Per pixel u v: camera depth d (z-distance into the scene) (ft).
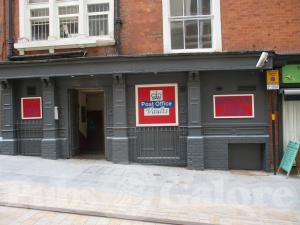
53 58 33.50
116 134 32.48
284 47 31.45
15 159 32.83
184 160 32.35
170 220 18.01
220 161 31.78
